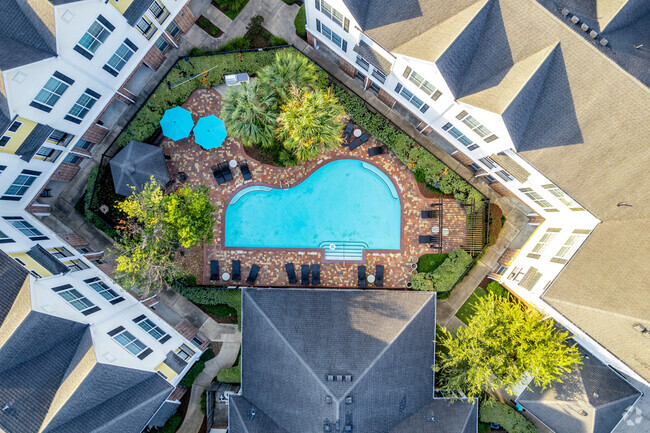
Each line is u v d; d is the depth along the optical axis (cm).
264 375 2995
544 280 2845
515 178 2897
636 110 2369
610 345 2544
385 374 2875
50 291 2581
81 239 3409
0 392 2447
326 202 3450
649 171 2447
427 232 3431
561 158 2575
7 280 2528
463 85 2622
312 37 3256
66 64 2695
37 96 2661
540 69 2438
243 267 3450
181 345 3212
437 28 2533
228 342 3453
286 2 3388
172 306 3466
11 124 2602
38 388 2517
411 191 3431
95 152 3469
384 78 3020
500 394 3406
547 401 3089
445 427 2962
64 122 2978
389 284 3438
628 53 2438
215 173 3403
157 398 2753
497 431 3375
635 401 3070
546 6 2375
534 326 2830
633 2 2427
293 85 2856
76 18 2575
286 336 2911
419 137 3469
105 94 3150
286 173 3441
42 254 2834
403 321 2981
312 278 3438
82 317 2652
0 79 2455
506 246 3466
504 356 2808
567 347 2969
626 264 2528
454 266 3344
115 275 3145
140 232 3203
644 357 2461
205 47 3428
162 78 3409
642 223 2523
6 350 2422
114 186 3328
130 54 3088
